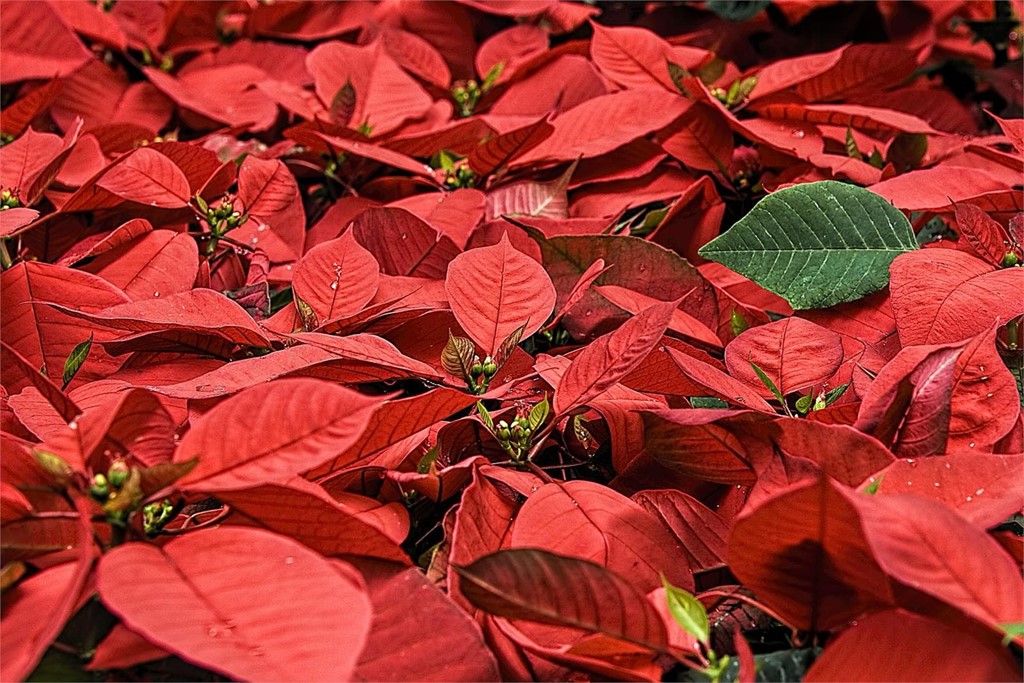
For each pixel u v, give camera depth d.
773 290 1.12
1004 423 0.98
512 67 1.49
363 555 0.92
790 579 0.89
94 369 1.09
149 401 0.89
